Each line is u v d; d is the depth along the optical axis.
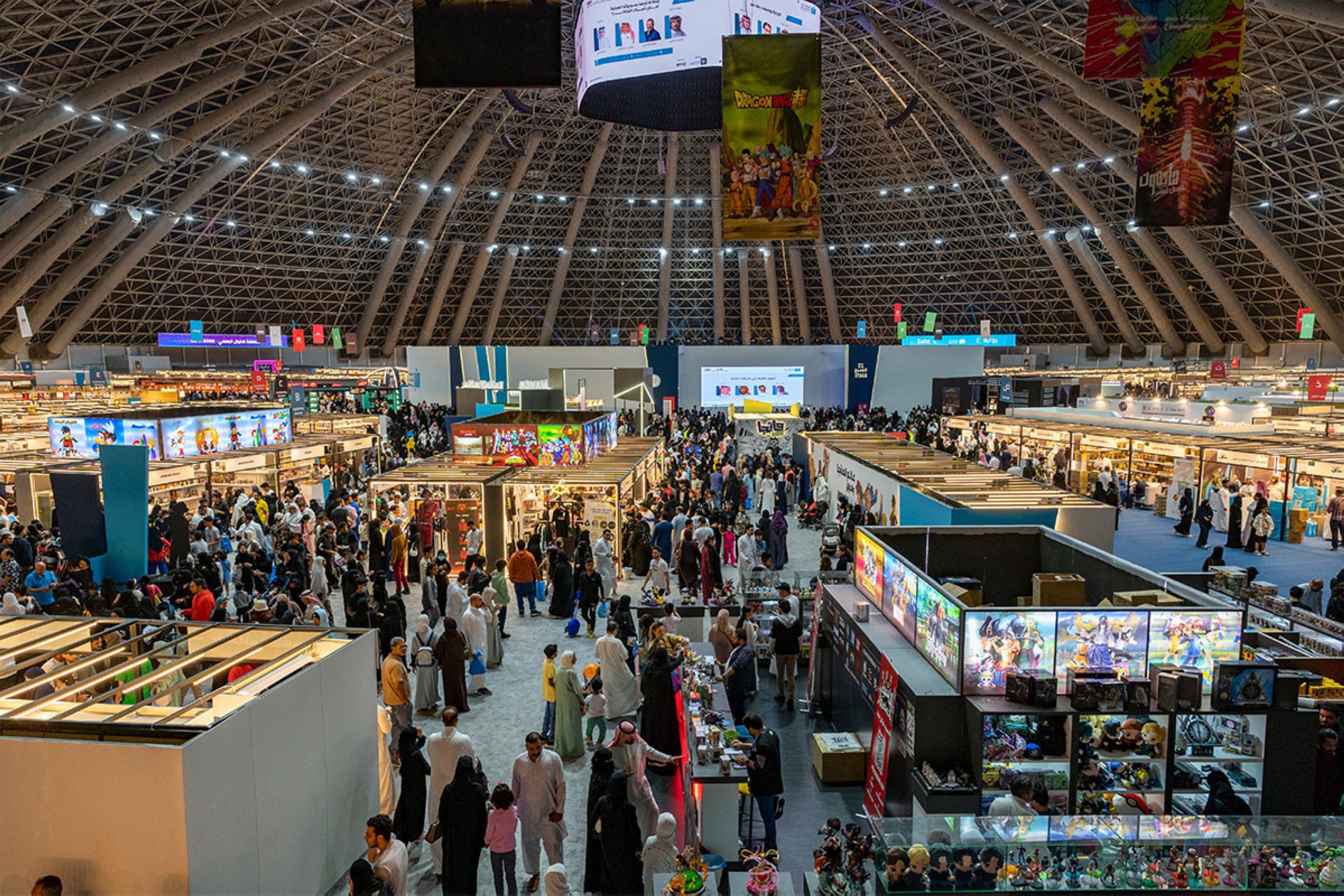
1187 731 6.96
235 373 48.22
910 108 37.94
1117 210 46.41
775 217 10.57
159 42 30.42
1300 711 6.62
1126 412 25.86
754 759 6.77
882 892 5.63
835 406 44.66
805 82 10.43
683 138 49.19
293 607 10.42
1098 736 6.72
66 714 5.81
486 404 25.52
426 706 9.76
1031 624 6.71
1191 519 19.47
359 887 5.09
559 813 6.48
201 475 19.47
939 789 6.34
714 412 44.03
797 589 11.88
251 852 5.67
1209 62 9.54
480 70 9.00
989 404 33.16
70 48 29.30
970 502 11.89
